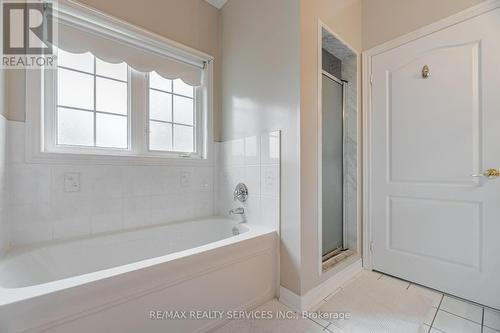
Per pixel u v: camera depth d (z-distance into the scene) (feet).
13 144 4.14
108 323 3.01
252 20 6.09
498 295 4.72
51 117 4.66
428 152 5.61
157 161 5.97
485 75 4.86
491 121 4.78
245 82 6.28
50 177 4.50
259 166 5.85
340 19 6.06
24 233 4.25
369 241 6.70
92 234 4.98
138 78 5.85
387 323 4.42
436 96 5.48
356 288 5.70
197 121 6.99
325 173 6.55
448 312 4.72
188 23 6.48
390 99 6.26
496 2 4.72
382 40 6.45
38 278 3.94
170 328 3.60
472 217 5.02
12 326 2.41
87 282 2.84
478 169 4.94
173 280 3.62
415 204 5.83
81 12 4.78
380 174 6.45
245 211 6.20
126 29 5.34
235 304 4.52
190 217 6.59
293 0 5.08
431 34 5.56
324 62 6.89
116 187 5.32
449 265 5.33
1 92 3.81
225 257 4.33
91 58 5.19
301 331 4.20
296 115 4.99
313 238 5.25
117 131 5.55
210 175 7.04
